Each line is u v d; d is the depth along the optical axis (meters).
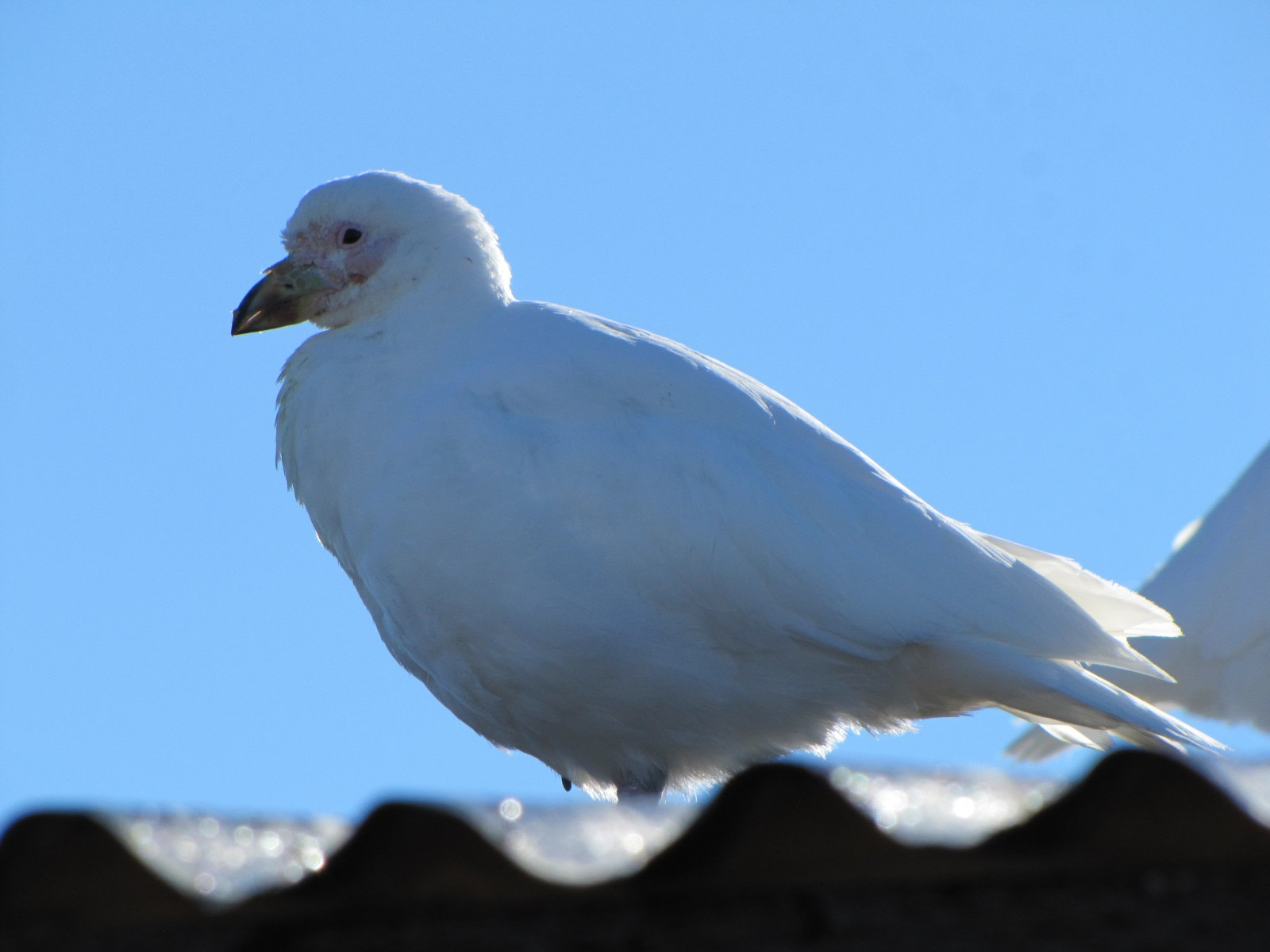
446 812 5.83
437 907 6.18
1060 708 11.33
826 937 6.41
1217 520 14.11
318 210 12.97
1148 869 6.55
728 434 11.39
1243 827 6.31
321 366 12.43
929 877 6.39
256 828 6.68
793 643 11.19
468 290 12.57
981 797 7.00
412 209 12.80
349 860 5.90
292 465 12.62
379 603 11.87
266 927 6.30
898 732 12.02
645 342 11.86
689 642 11.12
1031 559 12.35
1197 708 13.92
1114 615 12.23
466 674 11.57
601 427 11.31
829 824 6.12
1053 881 6.57
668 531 11.02
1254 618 13.40
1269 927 6.57
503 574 11.11
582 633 11.05
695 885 6.20
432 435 11.45
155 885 5.87
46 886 5.88
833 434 11.87
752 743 11.57
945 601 11.25
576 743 11.71
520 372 11.59
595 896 6.17
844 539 11.21
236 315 13.04
